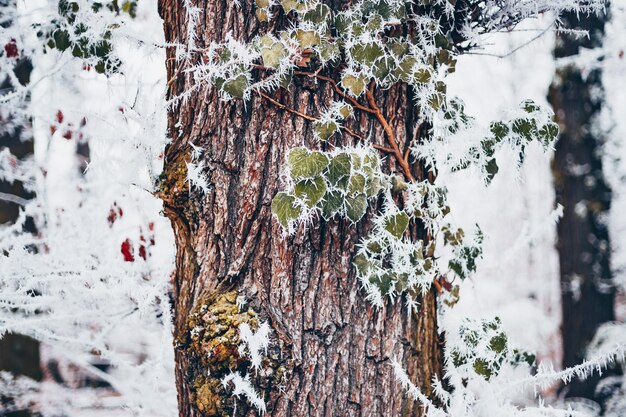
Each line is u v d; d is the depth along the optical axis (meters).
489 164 1.92
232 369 1.60
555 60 5.59
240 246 1.67
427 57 1.78
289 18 1.68
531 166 8.55
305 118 1.67
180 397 1.76
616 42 5.33
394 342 1.71
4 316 2.68
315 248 1.66
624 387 5.42
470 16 1.97
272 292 1.65
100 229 2.88
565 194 5.89
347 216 1.63
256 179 1.67
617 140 5.71
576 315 5.82
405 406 1.71
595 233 5.82
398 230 1.68
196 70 1.74
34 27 2.52
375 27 1.68
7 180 4.16
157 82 2.02
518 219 9.92
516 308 9.27
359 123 1.71
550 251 9.93
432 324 1.85
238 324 1.60
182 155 1.75
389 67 1.71
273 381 1.61
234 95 1.64
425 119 1.83
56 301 2.61
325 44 1.64
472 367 1.86
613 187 5.98
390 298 1.71
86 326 3.06
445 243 1.98
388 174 1.74
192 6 1.75
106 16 2.10
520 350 2.29
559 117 5.84
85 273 2.39
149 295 2.23
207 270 1.69
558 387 5.73
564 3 2.02
